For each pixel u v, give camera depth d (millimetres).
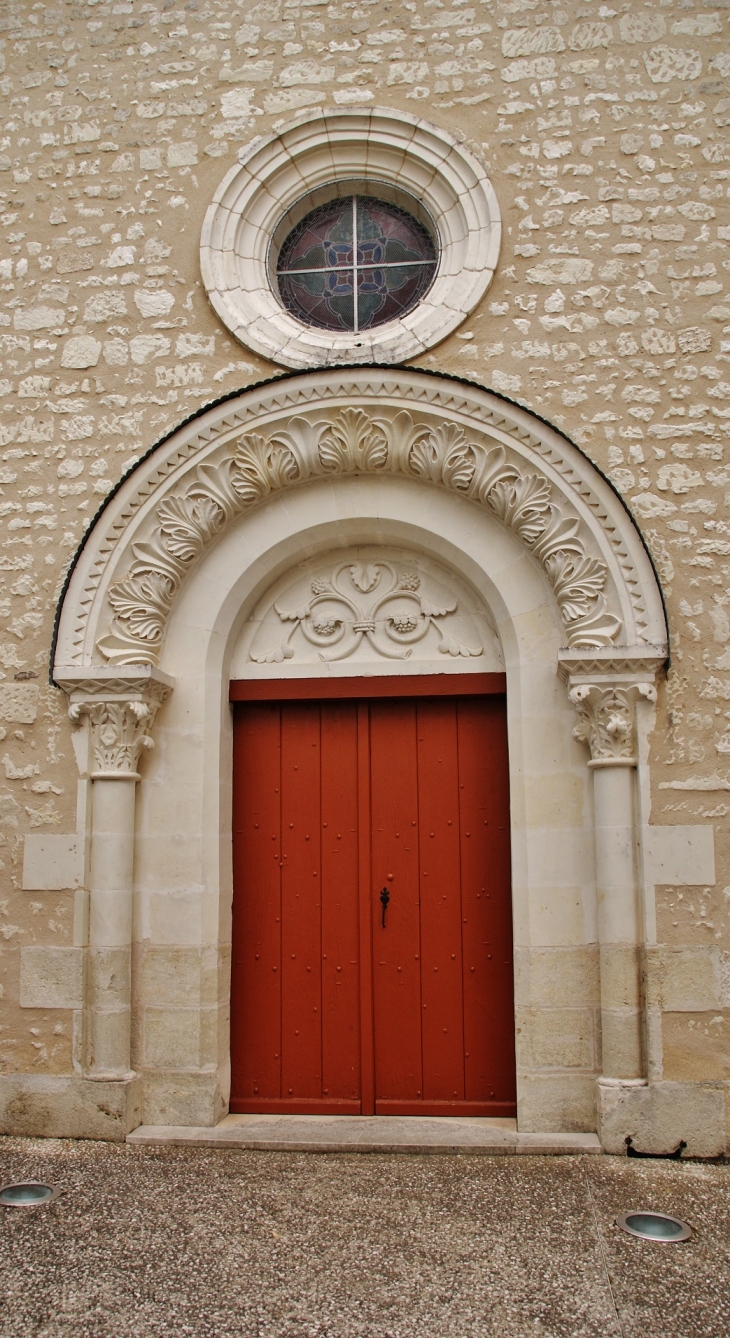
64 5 5000
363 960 4531
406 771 4660
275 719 4773
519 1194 3551
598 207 4543
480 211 4598
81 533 4598
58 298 4777
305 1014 4551
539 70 4664
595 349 4438
